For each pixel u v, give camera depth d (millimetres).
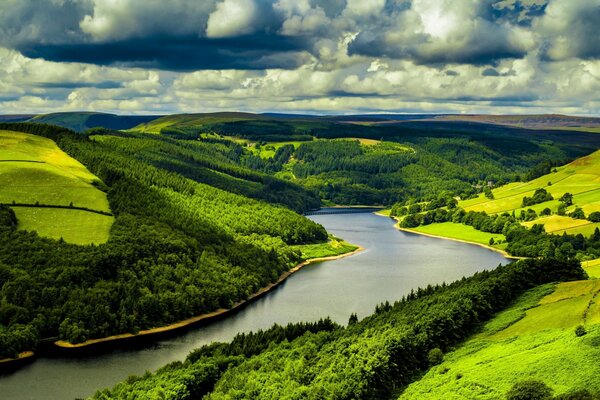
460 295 154000
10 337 146000
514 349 118375
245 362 124562
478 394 99375
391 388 117438
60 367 139625
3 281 167750
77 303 164500
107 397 109250
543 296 160625
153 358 146750
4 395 122750
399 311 152250
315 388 108250
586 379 92688
